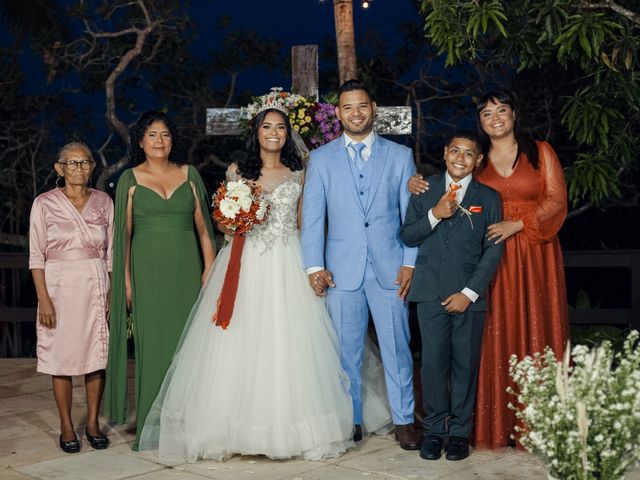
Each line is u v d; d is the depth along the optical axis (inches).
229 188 164.6
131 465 161.3
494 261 161.3
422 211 165.2
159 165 177.3
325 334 167.6
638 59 229.1
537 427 113.6
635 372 111.0
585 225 425.1
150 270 174.6
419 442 169.0
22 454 169.3
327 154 170.6
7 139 429.1
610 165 228.4
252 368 162.7
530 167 167.8
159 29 415.5
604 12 210.7
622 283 394.3
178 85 437.7
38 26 378.9
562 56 206.4
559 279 170.9
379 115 215.6
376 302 169.2
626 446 110.1
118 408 173.2
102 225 174.4
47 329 171.0
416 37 417.4
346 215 168.4
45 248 171.5
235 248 168.6
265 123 171.0
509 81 394.6
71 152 171.5
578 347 115.3
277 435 159.8
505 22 215.9
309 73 224.5
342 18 243.4
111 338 172.7
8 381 238.4
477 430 167.2
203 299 170.9
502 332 167.0
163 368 174.2
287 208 169.9
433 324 163.3
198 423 163.5
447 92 410.0
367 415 179.2
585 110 220.5
